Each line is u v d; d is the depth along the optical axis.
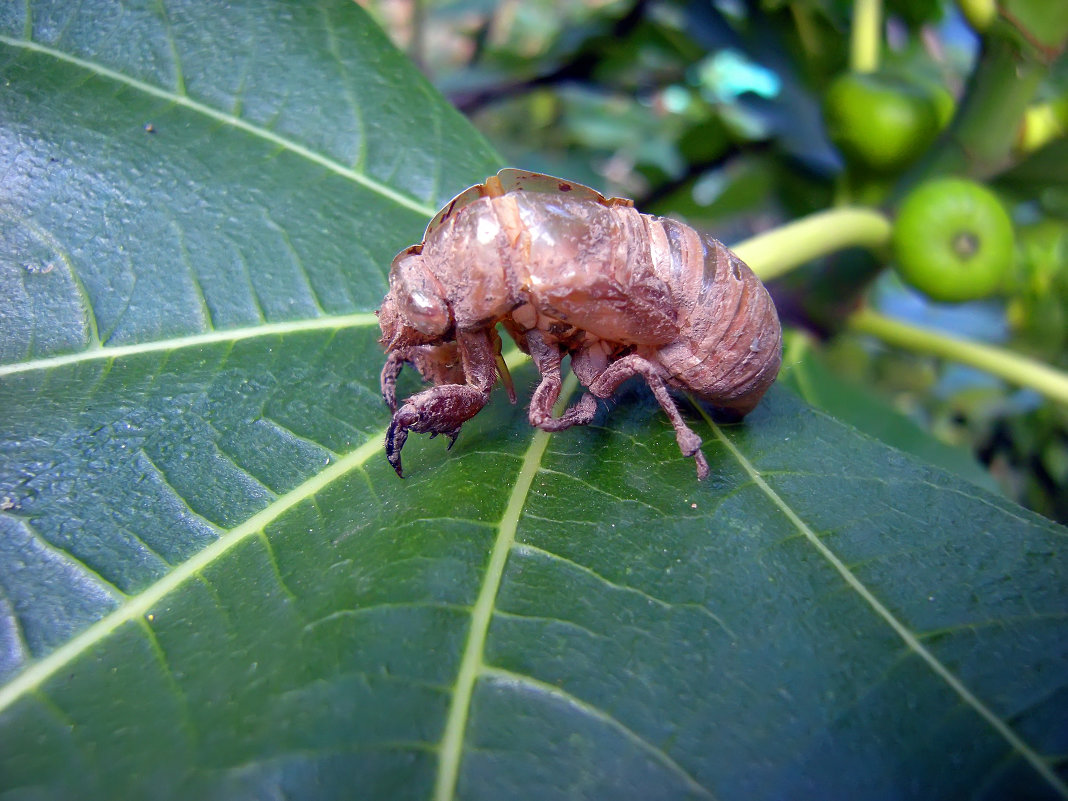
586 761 0.05
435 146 0.08
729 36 0.12
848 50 0.11
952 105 0.09
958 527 0.06
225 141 0.07
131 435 0.06
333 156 0.08
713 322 0.06
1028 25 0.08
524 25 0.19
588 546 0.05
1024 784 0.05
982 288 0.08
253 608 0.05
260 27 0.08
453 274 0.06
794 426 0.06
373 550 0.05
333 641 0.05
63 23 0.07
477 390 0.06
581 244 0.06
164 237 0.07
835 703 0.05
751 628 0.05
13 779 0.05
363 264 0.07
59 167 0.07
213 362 0.06
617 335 0.06
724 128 0.12
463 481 0.06
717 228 0.13
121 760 0.05
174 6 0.08
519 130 0.16
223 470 0.06
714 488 0.06
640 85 0.13
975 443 0.12
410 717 0.05
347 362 0.07
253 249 0.07
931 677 0.05
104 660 0.05
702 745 0.05
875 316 0.10
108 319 0.07
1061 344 0.11
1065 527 0.06
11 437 0.06
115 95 0.07
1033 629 0.05
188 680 0.05
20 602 0.05
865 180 0.09
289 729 0.05
